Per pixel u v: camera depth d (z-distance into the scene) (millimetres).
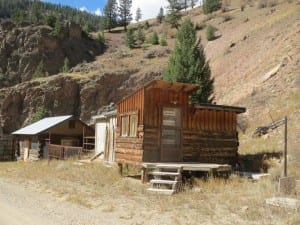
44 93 73125
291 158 20094
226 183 16203
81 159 33156
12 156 56594
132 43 100750
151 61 87125
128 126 20531
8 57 90875
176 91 20016
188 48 32875
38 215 11562
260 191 14195
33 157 45156
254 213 11281
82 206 13195
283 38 44812
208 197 14156
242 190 14914
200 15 118250
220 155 20797
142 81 75750
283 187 13984
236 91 41750
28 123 71375
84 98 73438
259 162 21016
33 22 99812
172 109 20016
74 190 16609
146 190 16047
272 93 35250
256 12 86312
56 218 11109
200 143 20391
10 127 72312
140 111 19406
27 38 92125
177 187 15906
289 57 38375
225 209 12133
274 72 38000
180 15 123250
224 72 50625
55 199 14820
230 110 21234
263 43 48625
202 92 31797
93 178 20672
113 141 27781
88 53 98062
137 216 11516
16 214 11727
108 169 23594
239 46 55375
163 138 19594
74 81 74375
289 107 29766
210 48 72938
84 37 104188
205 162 20297
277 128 26406
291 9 56562
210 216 11266
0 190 17609
